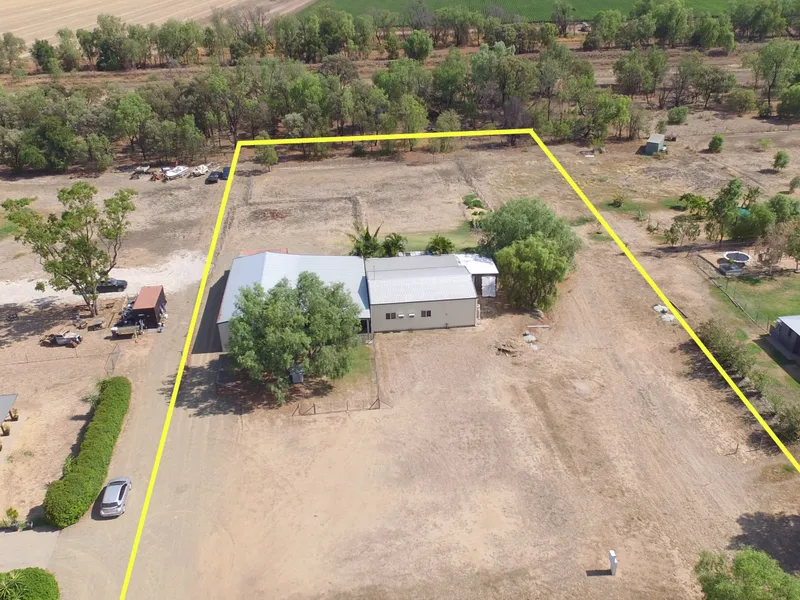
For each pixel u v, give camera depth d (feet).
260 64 383.86
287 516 121.80
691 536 114.83
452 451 136.05
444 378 158.81
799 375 153.38
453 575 109.50
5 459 136.87
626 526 117.39
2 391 157.89
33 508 124.67
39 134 305.73
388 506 123.44
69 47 458.50
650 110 371.97
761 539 113.50
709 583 92.89
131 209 188.24
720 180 273.54
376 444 138.62
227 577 110.22
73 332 182.29
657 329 174.70
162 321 186.80
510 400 150.51
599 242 224.94
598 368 160.66
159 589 108.27
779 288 190.90
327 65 384.68
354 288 182.91
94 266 183.32
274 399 153.38
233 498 126.00
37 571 106.11
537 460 132.98
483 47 372.17
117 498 122.42
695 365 159.84
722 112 365.61
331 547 115.34
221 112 337.11
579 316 182.50
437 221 246.27
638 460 131.95
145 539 117.70
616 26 476.54
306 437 141.08
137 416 148.36
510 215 197.06
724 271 199.52
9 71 454.81
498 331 177.06
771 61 363.35
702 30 472.85
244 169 311.88
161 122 316.19
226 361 168.35
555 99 370.73
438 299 174.50
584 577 108.37
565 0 566.36
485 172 297.33
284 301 147.33
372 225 244.42
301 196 276.62
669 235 218.38
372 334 175.83
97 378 162.40
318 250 224.33
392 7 623.77
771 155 298.56
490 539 115.85
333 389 156.25
